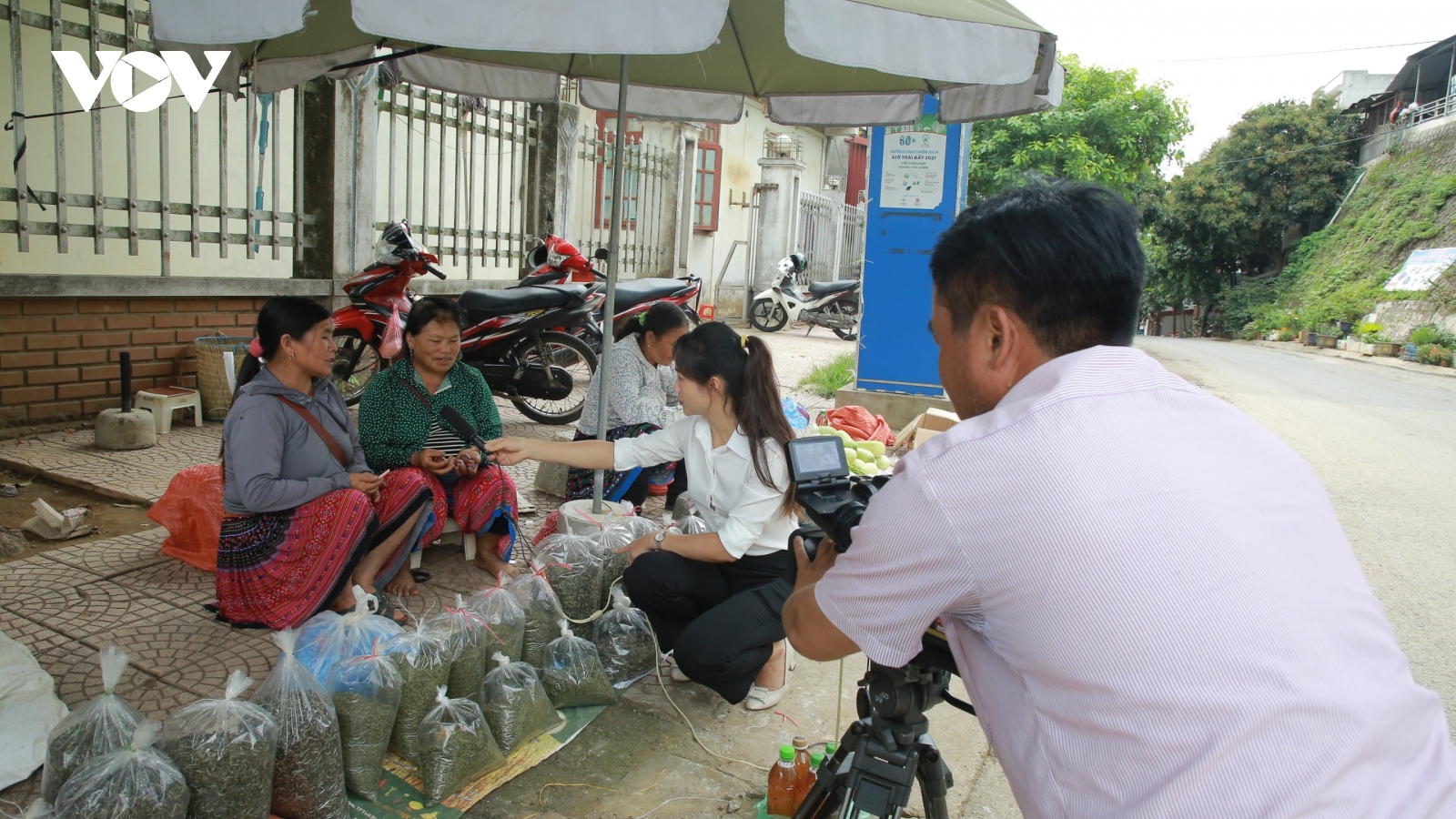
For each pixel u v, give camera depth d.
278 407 3.09
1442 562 5.16
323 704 2.19
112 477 4.63
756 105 15.08
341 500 3.08
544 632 2.92
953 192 7.07
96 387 5.57
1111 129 21.86
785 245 15.66
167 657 2.93
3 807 2.17
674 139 11.83
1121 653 1.04
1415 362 18.73
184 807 1.88
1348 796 0.99
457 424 3.11
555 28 2.16
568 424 6.70
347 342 6.18
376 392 3.72
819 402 8.45
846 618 1.27
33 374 5.26
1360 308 23.50
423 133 7.39
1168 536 1.06
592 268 6.80
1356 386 13.80
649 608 3.07
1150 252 29.95
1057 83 3.41
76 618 3.17
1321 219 30.44
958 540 1.14
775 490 2.85
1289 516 1.13
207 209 5.81
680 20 2.18
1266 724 0.99
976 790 2.69
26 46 5.44
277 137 6.10
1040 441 1.12
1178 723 1.01
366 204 6.78
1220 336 31.30
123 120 6.01
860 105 4.27
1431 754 1.10
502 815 2.38
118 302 5.60
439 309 3.69
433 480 3.68
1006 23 2.58
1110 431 1.13
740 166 14.90
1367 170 29.58
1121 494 1.08
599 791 2.52
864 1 2.36
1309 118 30.03
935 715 3.12
